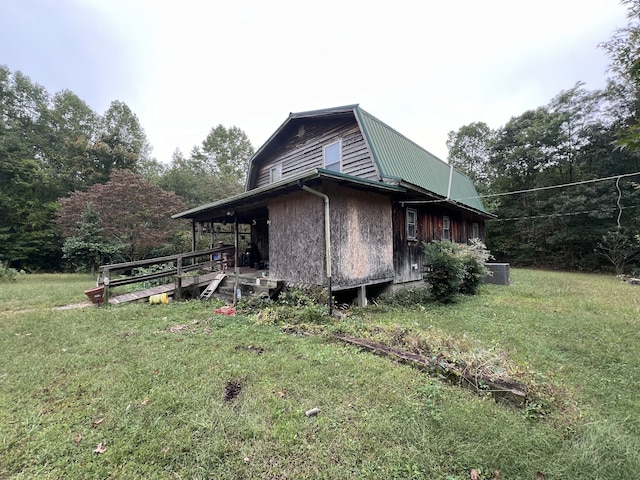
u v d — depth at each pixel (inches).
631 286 378.3
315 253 232.2
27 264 693.9
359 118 281.4
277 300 244.5
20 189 700.7
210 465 70.4
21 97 770.2
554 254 660.7
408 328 161.3
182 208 598.5
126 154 825.5
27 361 129.9
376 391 101.9
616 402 99.7
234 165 1158.3
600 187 561.3
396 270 296.7
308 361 127.5
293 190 245.9
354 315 210.1
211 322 191.3
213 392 102.3
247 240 548.1
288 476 67.4
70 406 95.0
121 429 83.4
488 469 68.8
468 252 294.0
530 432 80.8
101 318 202.7
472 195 531.5
